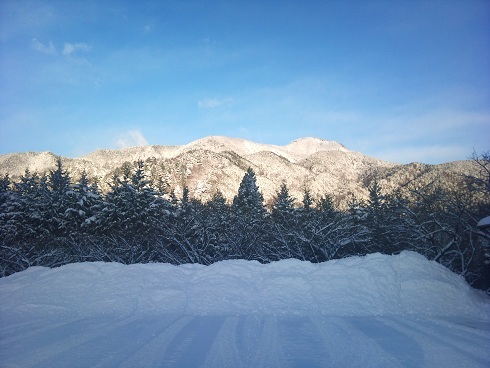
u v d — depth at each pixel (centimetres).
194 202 3181
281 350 516
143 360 475
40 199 2866
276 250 2356
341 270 903
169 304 807
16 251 2262
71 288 870
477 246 1880
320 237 2052
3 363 466
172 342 555
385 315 750
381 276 862
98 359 479
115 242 2381
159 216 2639
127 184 2778
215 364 462
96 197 2936
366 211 2944
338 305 789
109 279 919
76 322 693
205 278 930
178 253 2478
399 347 526
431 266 888
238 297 836
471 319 719
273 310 778
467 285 855
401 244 2414
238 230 2430
